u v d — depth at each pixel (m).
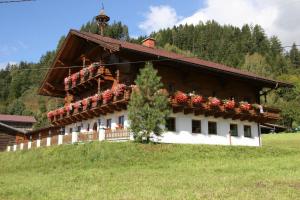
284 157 25.89
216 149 28.02
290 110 80.81
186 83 34.22
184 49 199.25
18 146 39.53
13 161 29.98
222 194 13.61
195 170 20.39
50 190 16.14
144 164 23.22
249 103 37.94
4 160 31.72
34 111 148.62
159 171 20.39
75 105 36.53
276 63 165.62
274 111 38.66
